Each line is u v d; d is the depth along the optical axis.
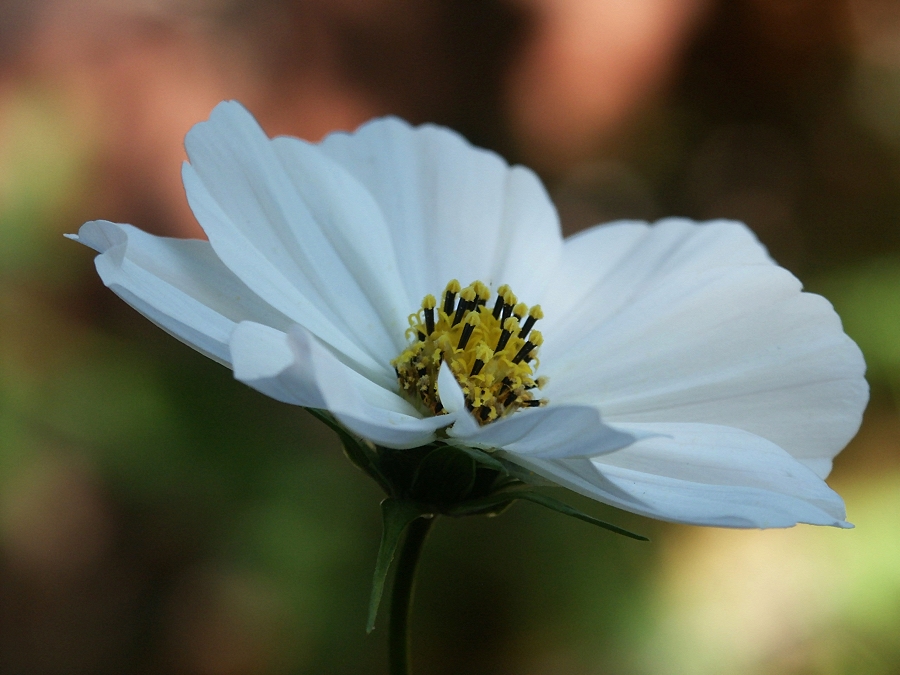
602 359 0.21
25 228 0.33
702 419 0.21
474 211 0.23
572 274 0.23
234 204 0.20
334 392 0.17
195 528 0.34
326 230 0.21
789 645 0.33
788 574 0.34
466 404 0.21
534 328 0.23
